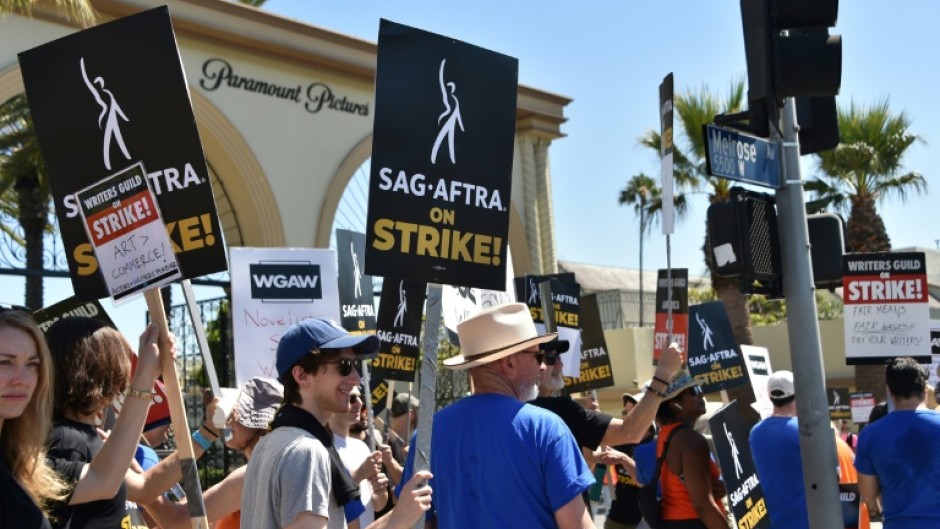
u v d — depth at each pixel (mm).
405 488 3641
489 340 3941
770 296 5957
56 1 11977
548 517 3688
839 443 6516
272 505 3443
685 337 9031
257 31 15891
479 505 3748
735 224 5594
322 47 16766
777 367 27344
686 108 21359
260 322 6551
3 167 15352
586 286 39219
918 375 5977
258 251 6629
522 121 20000
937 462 5840
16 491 2668
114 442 3467
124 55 3939
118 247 3883
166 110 3904
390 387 8336
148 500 4031
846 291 7820
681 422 6098
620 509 7875
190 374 14938
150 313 3756
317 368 3682
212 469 15227
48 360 2918
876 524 11578
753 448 6266
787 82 5508
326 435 3691
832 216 6215
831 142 6090
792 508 6055
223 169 15914
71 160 3965
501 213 4480
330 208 16781
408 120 4316
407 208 4273
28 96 3996
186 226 3887
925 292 7715
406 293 8383
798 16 5523
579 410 4832
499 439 3730
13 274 13703
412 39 4359
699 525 5984
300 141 16594
